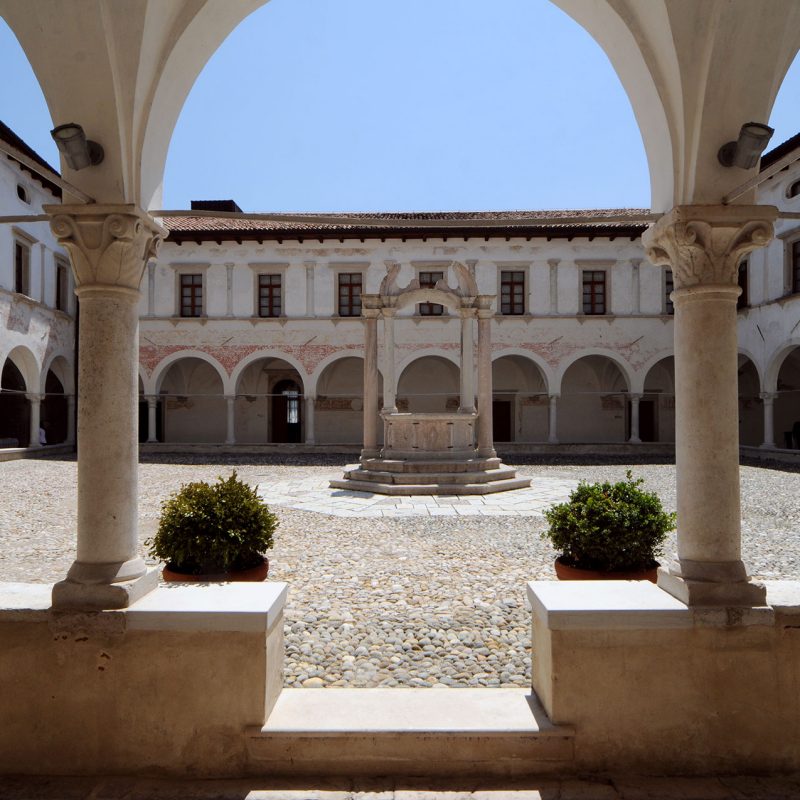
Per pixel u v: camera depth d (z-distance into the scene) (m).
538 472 18.19
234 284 25.45
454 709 3.46
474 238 25.09
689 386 3.58
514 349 25.09
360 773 3.21
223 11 3.77
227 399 25.39
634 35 3.71
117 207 3.44
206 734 3.24
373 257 25.30
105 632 3.26
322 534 9.19
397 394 26.66
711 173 3.54
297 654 4.84
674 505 11.62
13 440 22.70
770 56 3.44
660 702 3.26
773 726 3.27
